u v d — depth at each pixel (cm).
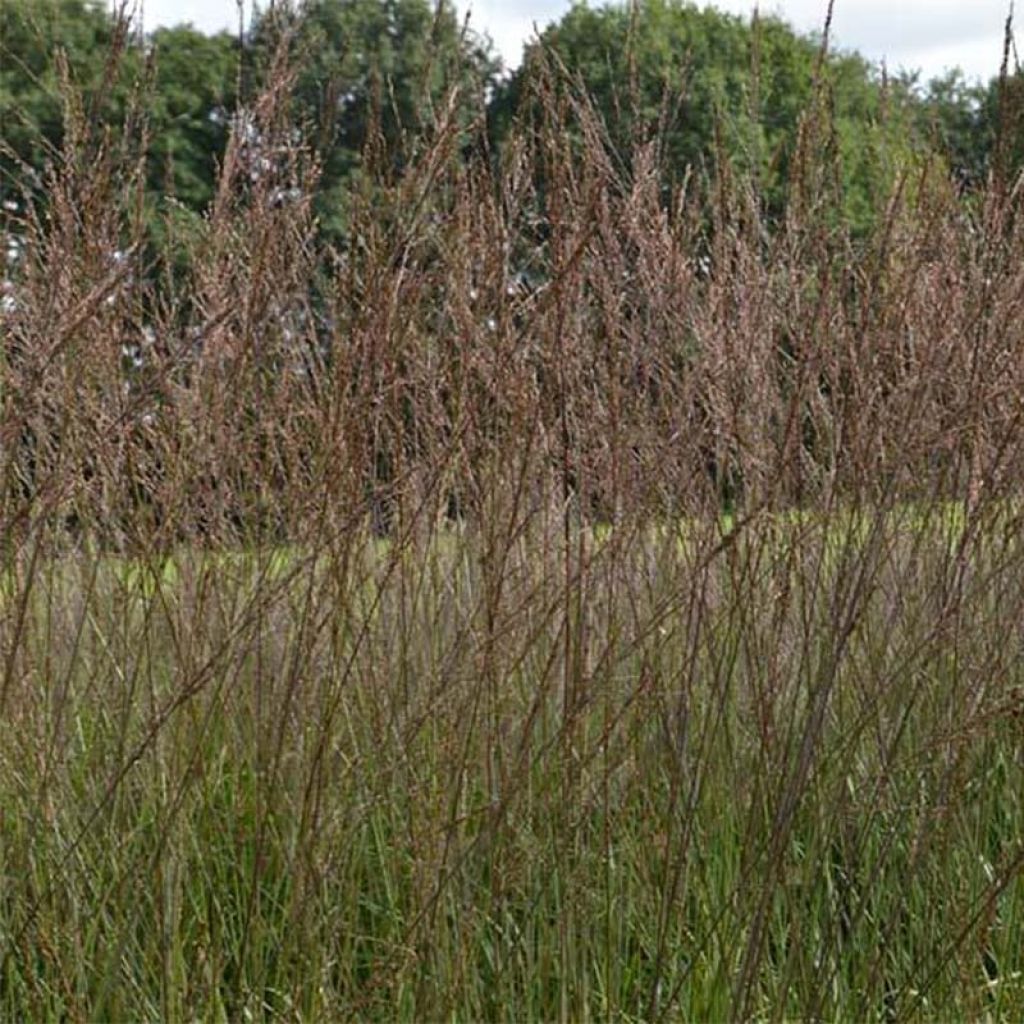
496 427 308
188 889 294
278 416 312
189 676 277
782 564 303
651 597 308
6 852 284
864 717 281
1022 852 269
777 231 328
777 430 332
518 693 321
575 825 278
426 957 277
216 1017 273
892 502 274
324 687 282
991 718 271
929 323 317
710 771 316
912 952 306
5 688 250
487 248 301
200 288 318
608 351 301
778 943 306
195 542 316
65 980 254
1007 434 284
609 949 278
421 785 281
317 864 276
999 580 316
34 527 268
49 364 253
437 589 322
